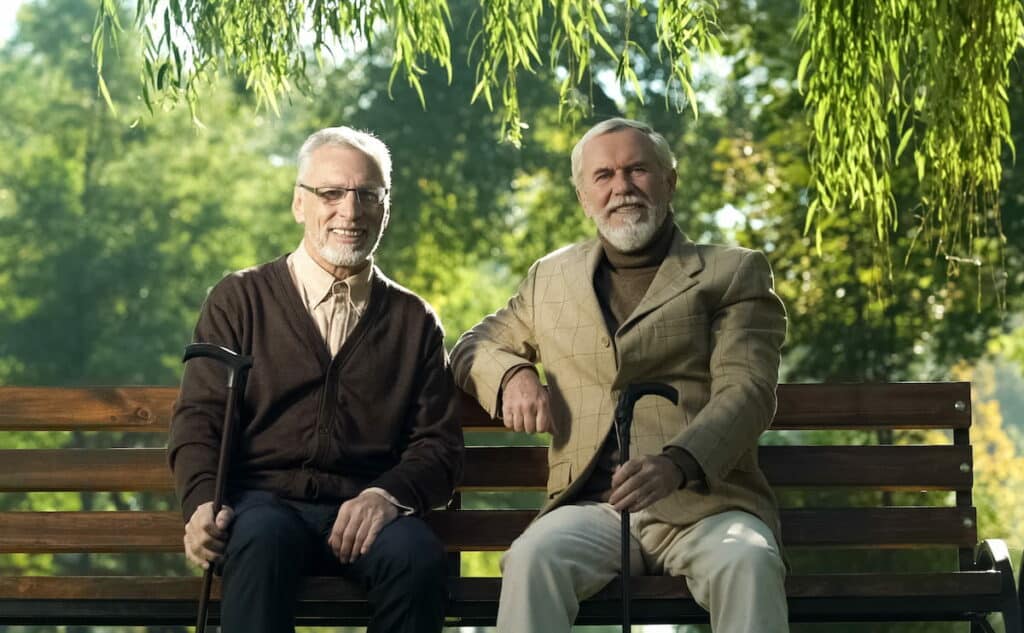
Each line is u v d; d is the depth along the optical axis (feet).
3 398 17.16
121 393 17.21
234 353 14.94
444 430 16.06
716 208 65.51
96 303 89.04
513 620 14.67
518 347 16.81
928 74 18.70
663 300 16.14
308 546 15.20
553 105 70.18
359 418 15.89
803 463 17.04
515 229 78.02
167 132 91.97
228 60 20.66
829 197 20.74
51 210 89.86
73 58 93.45
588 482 16.01
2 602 15.90
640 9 20.59
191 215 91.04
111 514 16.93
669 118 64.80
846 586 15.44
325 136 16.40
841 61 19.77
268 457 15.71
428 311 16.53
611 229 16.34
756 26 56.18
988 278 52.44
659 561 15.65
